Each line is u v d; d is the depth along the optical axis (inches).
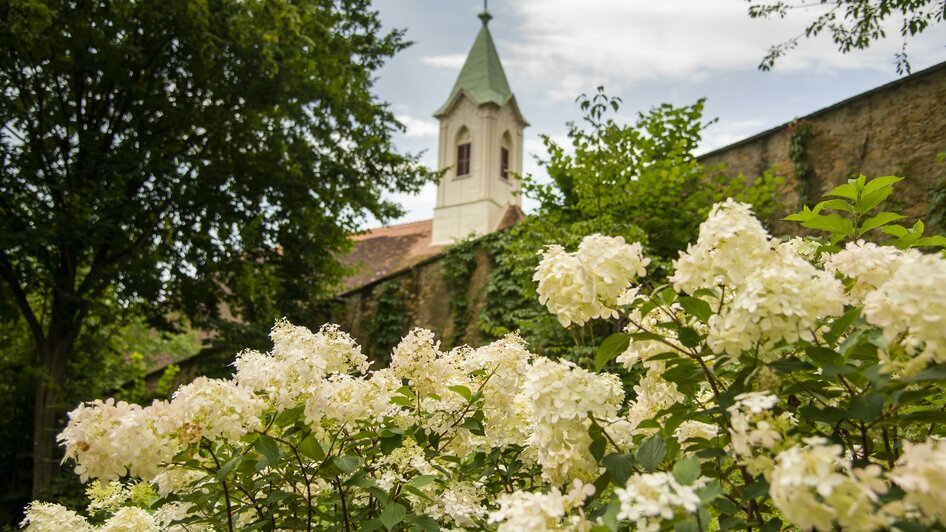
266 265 529.7
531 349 321.7
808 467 47.6
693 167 348.2
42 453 434.3
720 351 65.0
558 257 81.9
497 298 471.5
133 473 79.0
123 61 448.8
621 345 75.2
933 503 45.8
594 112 338.0
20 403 498.0
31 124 436.8
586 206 350.3
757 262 66.3
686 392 77.3
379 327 539.8
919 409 74.7
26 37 387.2
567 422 75.0
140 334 804.6
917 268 56.6
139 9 432.5
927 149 315.9
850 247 76.9
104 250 474.6
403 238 1396.4
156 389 632.4
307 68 513.3
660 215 345.1
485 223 1465.3
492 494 110.7
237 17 446.9
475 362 106.9
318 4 558.9
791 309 59.5
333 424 95.6
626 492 56.2
